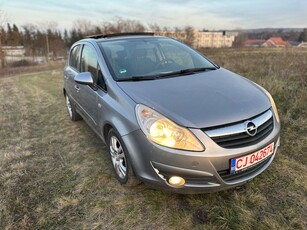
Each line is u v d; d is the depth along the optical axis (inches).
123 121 92.8
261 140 86.7
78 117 189.5
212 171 79.7
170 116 82.5
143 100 91.2
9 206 103.7
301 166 111.6
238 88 101.3
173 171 81.4
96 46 130.5
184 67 123.3
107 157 135.3
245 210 89.0
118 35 149.3
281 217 86.0
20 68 1035.3
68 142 159.3
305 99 172.4
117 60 119.2
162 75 113.2
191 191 83.7
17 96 317.7
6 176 125.1
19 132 184.2
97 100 116.1
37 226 92.7
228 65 315.6
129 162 93.8
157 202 97.0
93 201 102.0
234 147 81.0
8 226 93.4
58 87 354.0
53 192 110.3
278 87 194.2
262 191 98.3
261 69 262.7
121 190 106.5
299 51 487.8
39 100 281.1
